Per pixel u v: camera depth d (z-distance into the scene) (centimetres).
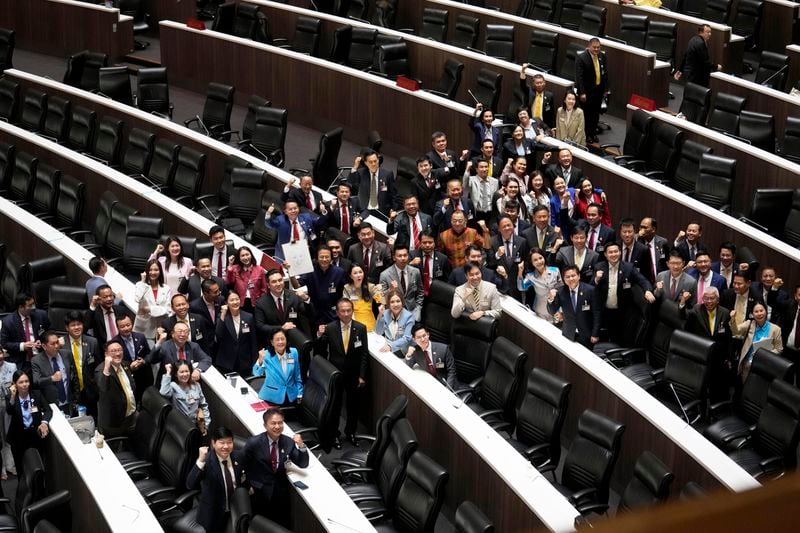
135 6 2156
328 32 1916
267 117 1531
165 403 870
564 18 1903
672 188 1421
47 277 1195
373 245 1166
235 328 1033
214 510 794
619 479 911
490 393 941
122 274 1269
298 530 797
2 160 1505
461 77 1695
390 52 1745
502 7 2059
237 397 922
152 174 1472
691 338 953
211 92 1619
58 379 947
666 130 1424
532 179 1280
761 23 1886
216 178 1502
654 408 875
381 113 1677
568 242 1277
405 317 1035
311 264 1105
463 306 1023
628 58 1673
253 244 1305
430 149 1619
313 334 1110
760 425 885
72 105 1683
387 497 794
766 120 1465
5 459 955
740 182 1412
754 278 1164
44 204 1419
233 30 1948
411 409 926
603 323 1080
